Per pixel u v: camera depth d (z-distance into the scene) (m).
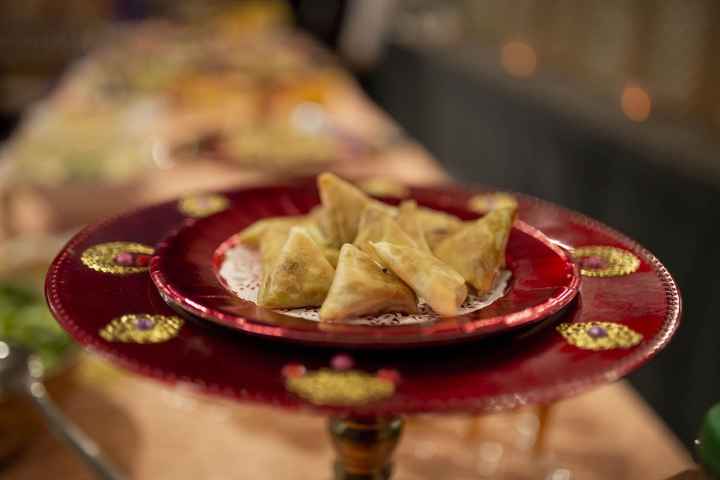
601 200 1.71
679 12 1.60
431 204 0.69
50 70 4.02
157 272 0.52
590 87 2.01
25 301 0.92
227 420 0.80
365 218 0.56
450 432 0.81
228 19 3.26
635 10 1.78
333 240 0.59
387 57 3.63
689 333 1.39
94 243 0.57
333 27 3.97
